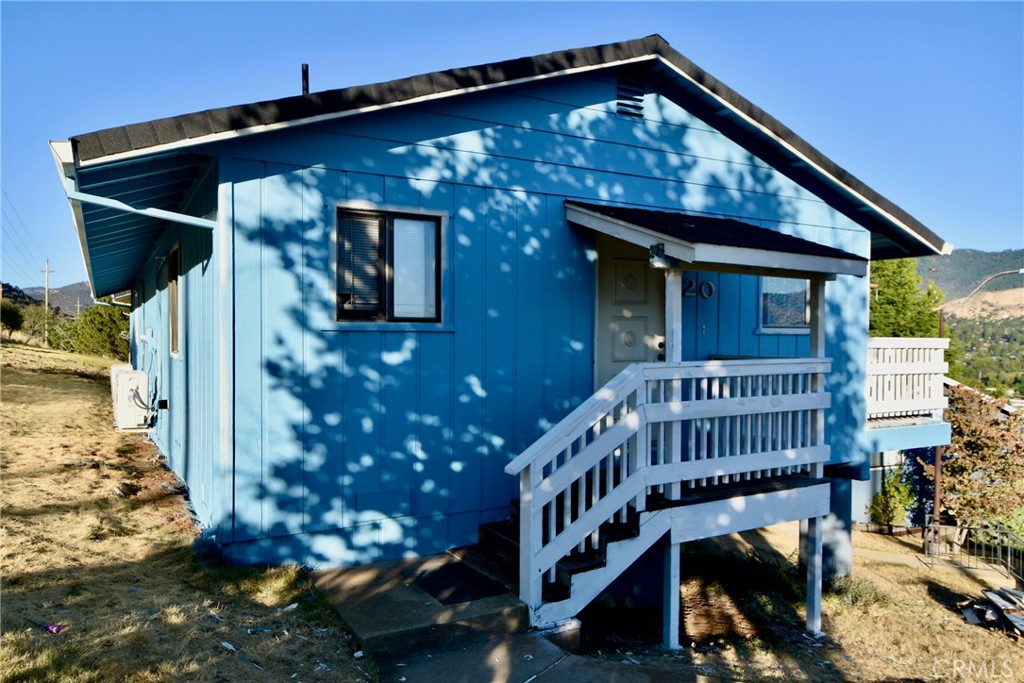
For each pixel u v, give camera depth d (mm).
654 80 7703
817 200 8977
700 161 8031
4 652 3248
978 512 14930
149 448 9969
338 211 5797
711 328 8242
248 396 5371
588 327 7156
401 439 6062
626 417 5652
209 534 5688
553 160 6961
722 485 6680
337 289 5797
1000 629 9211
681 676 4426
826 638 7555
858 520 16906
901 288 31547
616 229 6434
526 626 4914
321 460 5684
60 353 28734
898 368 9727
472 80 6031
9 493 6238
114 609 4121
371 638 4293
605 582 5422
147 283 12664
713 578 9219
